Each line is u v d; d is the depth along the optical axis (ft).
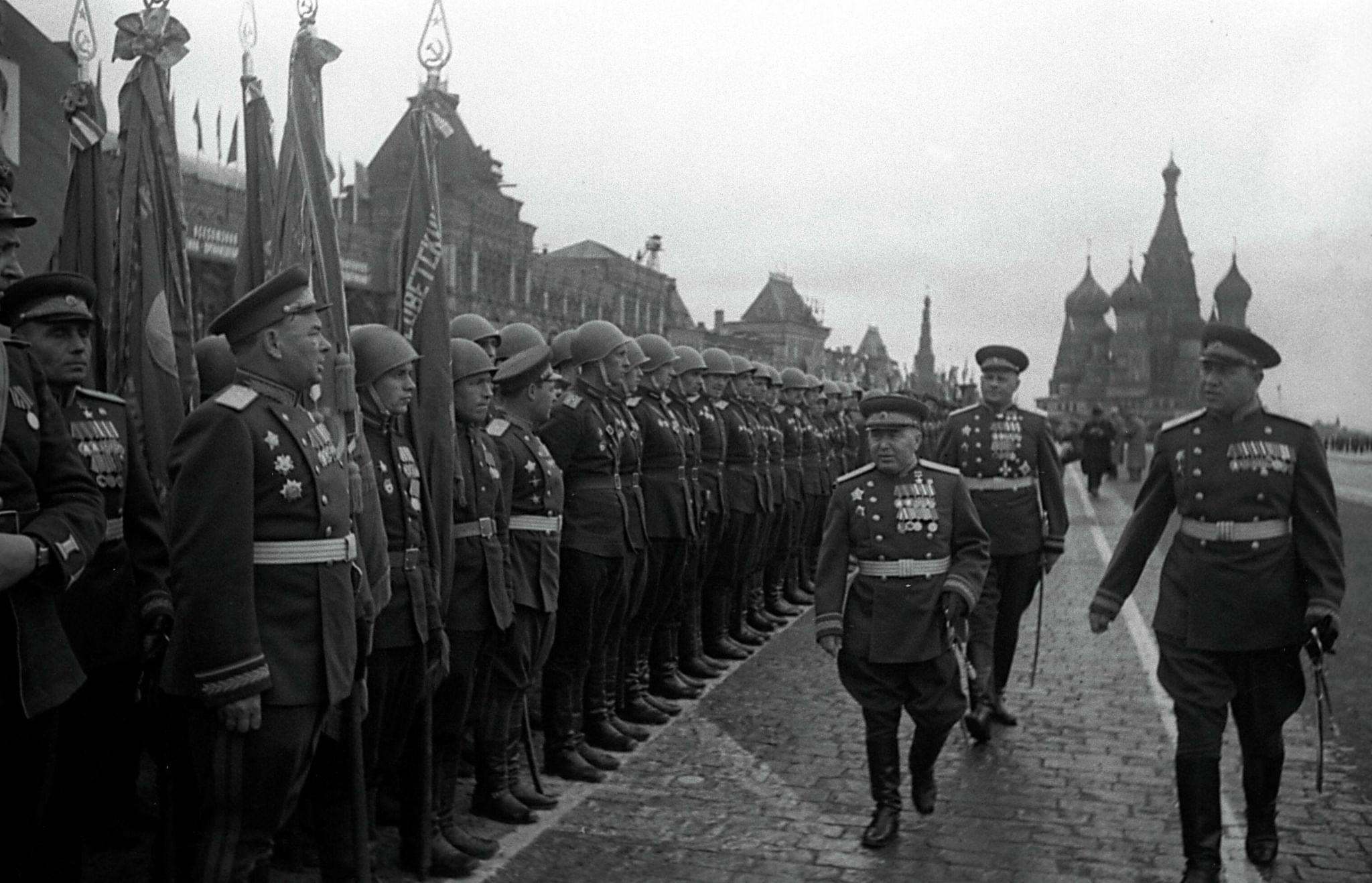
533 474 21.70
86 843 18.90
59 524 13.00
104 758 17.57
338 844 16.85
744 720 28.04
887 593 20.71
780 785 23.15
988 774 23.99
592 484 24.48
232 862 14.12
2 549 12.15
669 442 28.63
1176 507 20.20
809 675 32.96
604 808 21.71
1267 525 18.67
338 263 18.15
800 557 45.65
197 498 13.84
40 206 21.25
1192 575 18.83
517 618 21.15
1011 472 28.27
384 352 17.93
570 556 23.94
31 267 21.13
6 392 12.63
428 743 18.30
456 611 19.51
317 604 14.74
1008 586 28.14
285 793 14.55
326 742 16.57
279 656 14.34
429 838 18.34
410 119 20.77
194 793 16.65
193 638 13.73
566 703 23.73
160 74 19.25
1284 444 18.69
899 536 20.89
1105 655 35.45
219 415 14.11
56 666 13.14
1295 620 18.51
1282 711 18.88
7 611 12.87
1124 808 21.93
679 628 31.30
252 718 13.79
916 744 21.38
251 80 20.26
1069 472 163.94
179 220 19.47
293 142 18.44
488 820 20.97
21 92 20.81
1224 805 22.22
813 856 19.47
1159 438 20.11
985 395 29.01
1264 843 19.24
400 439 18.51
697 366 32.14
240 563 13.83
